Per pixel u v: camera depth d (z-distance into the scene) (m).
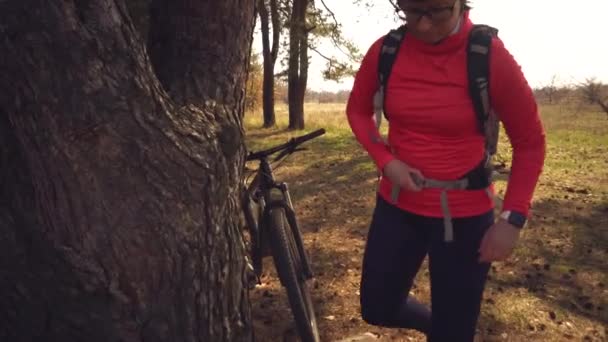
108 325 2.36
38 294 2.33
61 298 2.32
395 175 2.35
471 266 2.43
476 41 2.15
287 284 2.95
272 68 27.14
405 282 2.63
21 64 2.04
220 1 2.73
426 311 2.89
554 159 14.21
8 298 2.36
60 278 2.28
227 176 2.62
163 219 2.34
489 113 2.25
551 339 4.15
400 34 2.32
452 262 2.43
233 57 2.80
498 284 5.14
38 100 2.07
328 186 10.19
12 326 2.41
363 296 2.70
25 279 2.31
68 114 2.10
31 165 2.15
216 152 2.52
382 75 2.34
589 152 15.81
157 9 2.84
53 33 2.03
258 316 4.33
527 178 2.21
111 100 2.16
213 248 2.56
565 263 5.78
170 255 2.38
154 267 2.36
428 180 2.33
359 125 2.50
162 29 2.80
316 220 7.66
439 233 2.40
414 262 2.58
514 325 4.34
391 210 2.54
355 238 6.71
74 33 2.06
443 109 2.22
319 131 3.43
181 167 2.37
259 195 3.44
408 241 2.51
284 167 12.59
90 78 2.11
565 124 23.25
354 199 8.99
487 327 4.29
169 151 2.34
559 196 9.08
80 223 2.21
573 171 12.03
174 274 2.42
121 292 2.33
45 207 2.19
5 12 2.01
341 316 4.41
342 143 17.67
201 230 2.47
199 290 2.53
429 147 2.30
